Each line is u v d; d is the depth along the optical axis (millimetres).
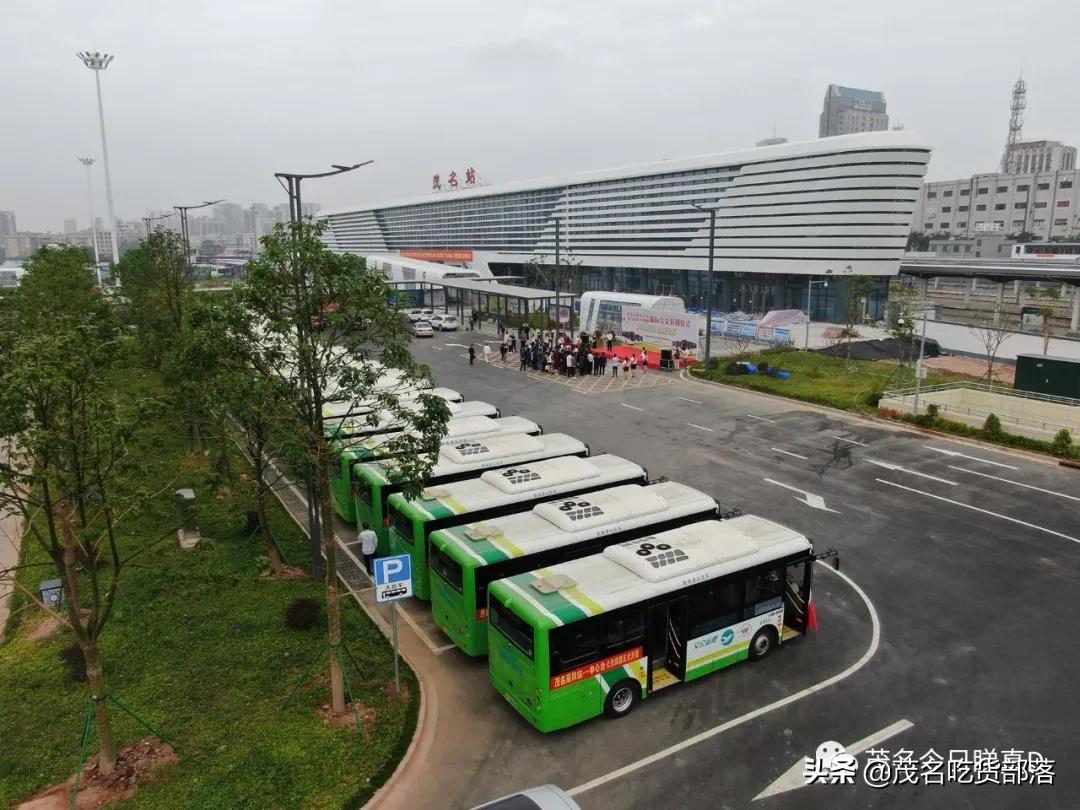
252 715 12398
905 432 30859
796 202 74375
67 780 10969
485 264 126688
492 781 11180
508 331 60594
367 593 17266
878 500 22812
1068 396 32375
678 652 13438
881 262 70062
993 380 41312
